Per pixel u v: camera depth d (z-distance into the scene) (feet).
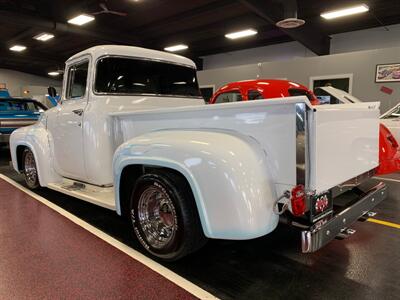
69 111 11.32
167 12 37.24
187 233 7.31
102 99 10.48
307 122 5.77
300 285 7.12
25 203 13.20
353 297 6.66
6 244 9.15
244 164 6.16
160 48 50.83
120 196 8.86
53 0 35.83
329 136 6.35
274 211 6.28
